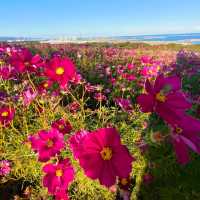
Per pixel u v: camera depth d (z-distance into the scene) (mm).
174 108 234
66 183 364
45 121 525
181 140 229
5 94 634
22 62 490
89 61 1481
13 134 539
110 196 460
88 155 226
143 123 545
